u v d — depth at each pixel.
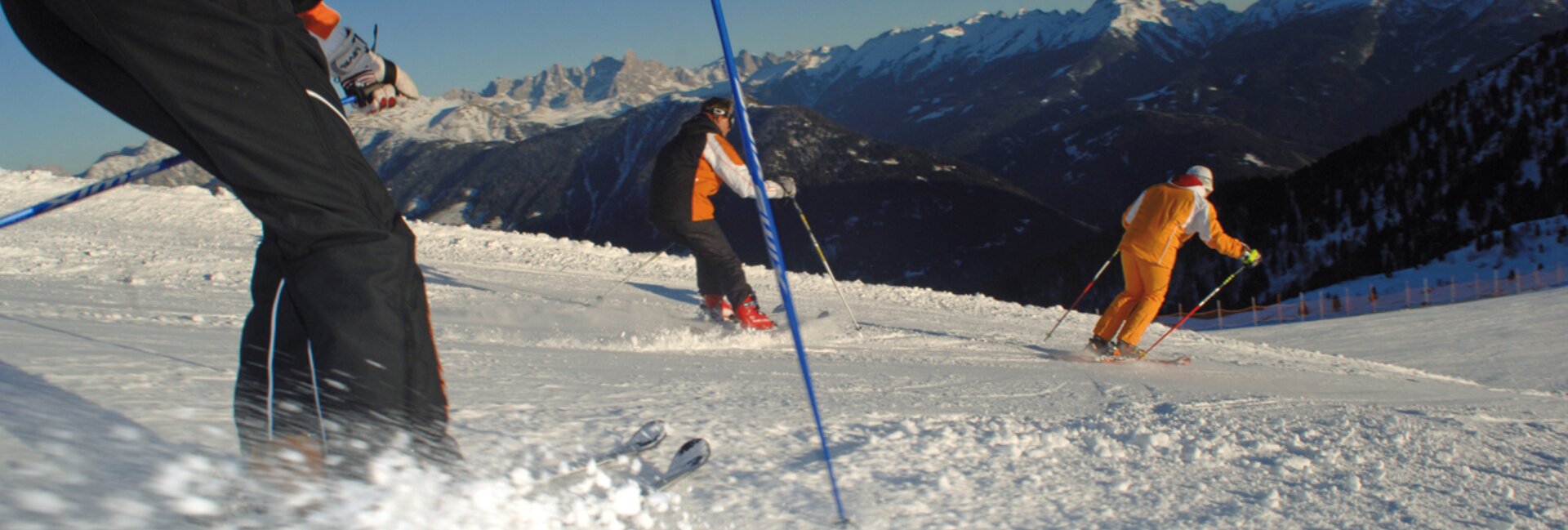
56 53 1.41
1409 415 3.69
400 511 1.31
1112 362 6.43
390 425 1.42
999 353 6.55
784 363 4.81
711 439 2.40
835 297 10.69
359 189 1.50
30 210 1.92
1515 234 44.06
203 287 6.93
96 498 1.01
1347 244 57.22
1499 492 2.45
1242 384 5.05
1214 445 2.76
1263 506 2.18
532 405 2.56
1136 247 6.72
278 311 1.48
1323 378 6.05
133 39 1.33
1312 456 2.70
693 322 6.72
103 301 5.02
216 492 1.17
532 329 5.66
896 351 6.12
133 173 1.94
